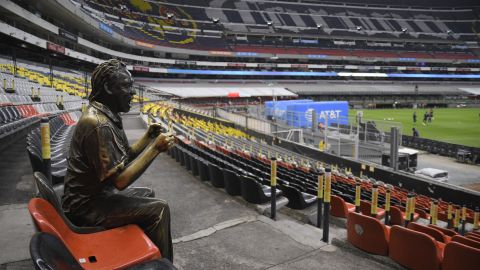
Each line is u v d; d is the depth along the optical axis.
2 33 26.61
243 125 27.83
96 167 2.35
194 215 5.63
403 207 9.34
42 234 1.67
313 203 6.67
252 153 15.45
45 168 4.19
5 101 12.80
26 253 3.56
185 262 4.08
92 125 2.36
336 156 17.64
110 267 2.09
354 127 18.73
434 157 25.41
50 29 34.62
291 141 21.33
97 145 2.34
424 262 4.09
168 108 31.69
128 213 2.51
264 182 7.35
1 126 8.36
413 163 18.66
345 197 8.71
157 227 2.57
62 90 28.42
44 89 23.12
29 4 32.59
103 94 2.54
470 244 4.71
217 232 4.98
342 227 6.40
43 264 1.37
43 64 38.41
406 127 38.66
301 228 5.36
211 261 4.12
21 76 24.89
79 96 29.45
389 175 14.89
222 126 26.11
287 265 4.12
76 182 2.47
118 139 2.52
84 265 2.06
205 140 16.17
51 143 7.19
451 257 3.89
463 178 19.88
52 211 2.16
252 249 4.49
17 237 3.91
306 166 14.88
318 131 21.75
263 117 30.19
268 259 4.24
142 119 22.48
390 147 15.33
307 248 4.63
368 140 17.77
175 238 4.73
